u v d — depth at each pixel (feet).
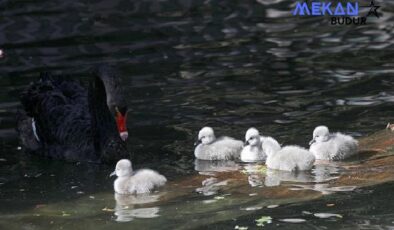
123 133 39.37
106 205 35.32
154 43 61.16
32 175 40.42
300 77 52.80
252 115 46.55
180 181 38.19
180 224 32.42
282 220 32.32
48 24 65.67
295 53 58.08
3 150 44.39
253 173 39.09
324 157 40.29
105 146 41.93
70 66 55.88
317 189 36.04
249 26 65.21
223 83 52.13
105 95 42.65
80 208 35.06
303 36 62.34
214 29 64.54
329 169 38.99
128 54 58.65
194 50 59.41
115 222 32.99
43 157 43.98
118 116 39.83
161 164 40.68
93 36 62.90
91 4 71.26
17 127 46.21
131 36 63.00
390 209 33.04
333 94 49.24
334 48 58.90
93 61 57.00
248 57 57.57
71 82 48.49
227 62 56.44
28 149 44.83
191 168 40.11
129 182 36.76
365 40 60.64
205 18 67.46
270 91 50.37
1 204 35.96
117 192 37.04
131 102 49.19
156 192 36.76
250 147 41.37
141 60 57.26
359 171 38.27
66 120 44.32
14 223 33.47
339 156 40.19
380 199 34.27
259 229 31.48
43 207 35.40
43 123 44.73
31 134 45.14
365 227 31.17
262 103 48.34
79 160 42.93
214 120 45.93
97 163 42.37
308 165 38.78
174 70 54.95
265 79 52.70
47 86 47.19
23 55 58.54
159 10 69.82
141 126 45.73
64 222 33.30
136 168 40.19
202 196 35.81
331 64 55.26
